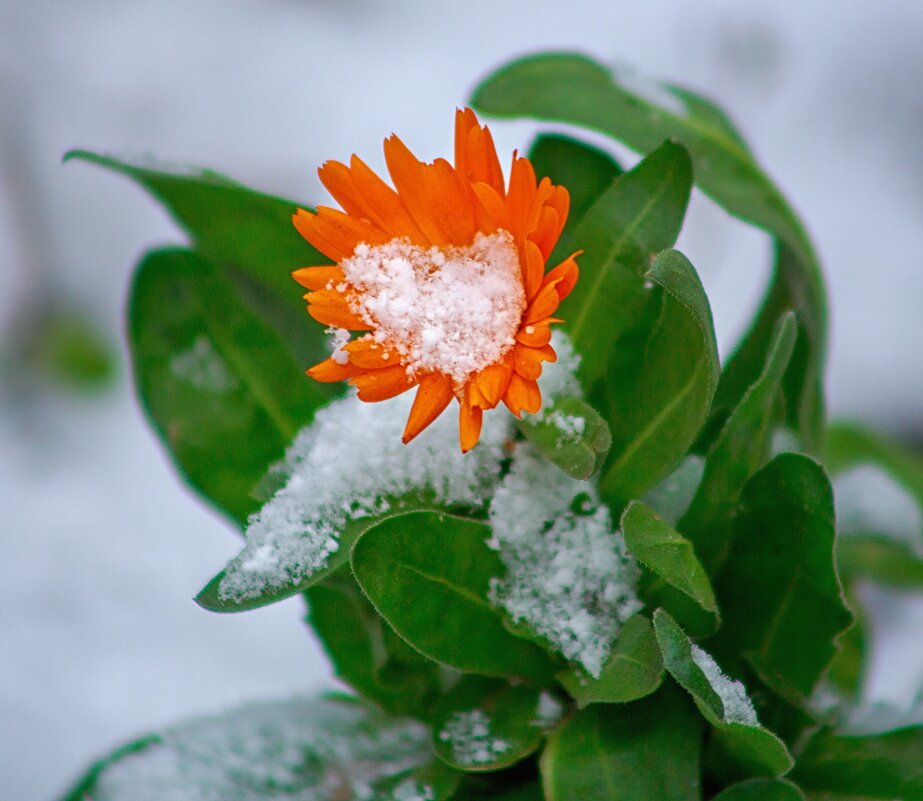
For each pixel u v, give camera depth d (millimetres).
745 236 1265
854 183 1323
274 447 741
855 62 1365
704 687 678
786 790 696
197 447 742
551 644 701
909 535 812
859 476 824
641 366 707
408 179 686
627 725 697
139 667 1177
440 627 698
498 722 706
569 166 748
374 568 690
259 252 746
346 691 789
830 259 1296
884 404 1250
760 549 708
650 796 688
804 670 712
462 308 682
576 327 710
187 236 748
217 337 746
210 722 758
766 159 1336
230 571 691
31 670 1176
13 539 1285
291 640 1189
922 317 1268
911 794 709
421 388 684
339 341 692
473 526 700
